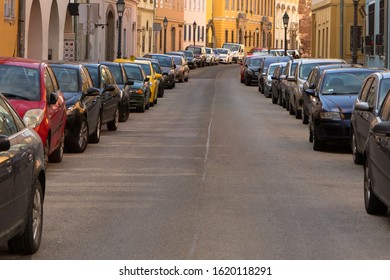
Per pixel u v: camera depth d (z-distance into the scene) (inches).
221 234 485.7
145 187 656.4
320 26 3218.5
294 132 1144.2
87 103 908.6
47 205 575.2
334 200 608.1
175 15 4628.4
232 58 5172.2
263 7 6437.0
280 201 600.1
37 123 677.9
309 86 1143.0
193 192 634.2
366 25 2287.2
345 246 459.5
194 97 2009.1
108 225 509.0
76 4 1674.5
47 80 756.0
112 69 1309.1
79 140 868.0
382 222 529.3
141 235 481.1
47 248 448.1
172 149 920.9
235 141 1015.6
